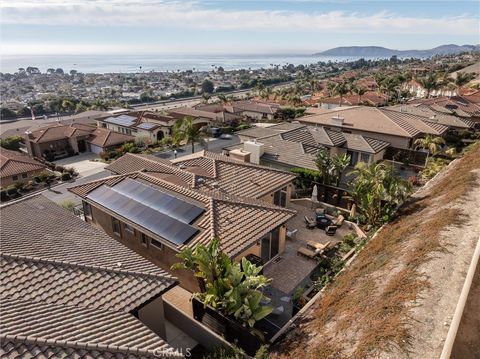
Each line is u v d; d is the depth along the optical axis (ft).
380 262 48.44
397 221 64.39
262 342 39.40
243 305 39.58
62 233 51.24
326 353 33.53
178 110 275.39
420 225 54.75
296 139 117.39
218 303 41.68
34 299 35.88
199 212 57.36
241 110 297.53
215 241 42.73
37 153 197.36
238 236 52.95
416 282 37.83
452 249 42.55
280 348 38.78
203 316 45.11
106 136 206.49
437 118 151.02
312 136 122.21
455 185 65.87
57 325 32.32
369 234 66.33
